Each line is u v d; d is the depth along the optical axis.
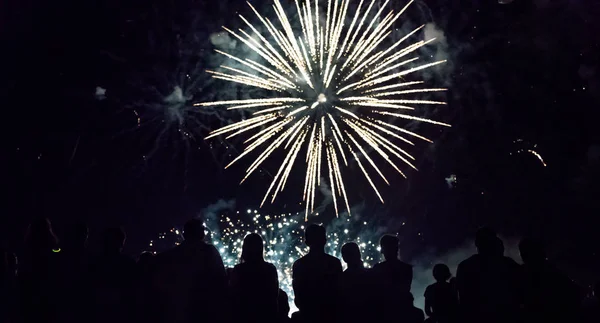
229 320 7.70
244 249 7.95
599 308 8.69
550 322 7.43
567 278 7.60
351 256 8.51
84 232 7.69
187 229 8.01
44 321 7.22
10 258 8.09
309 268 8.11
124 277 7.56
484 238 7.82
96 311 7.34
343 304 8.12
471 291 7.64
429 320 9.64
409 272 8.43
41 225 7.48
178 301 7.61
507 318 7.46
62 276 7.33
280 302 8.95
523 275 7.66
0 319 7.62
